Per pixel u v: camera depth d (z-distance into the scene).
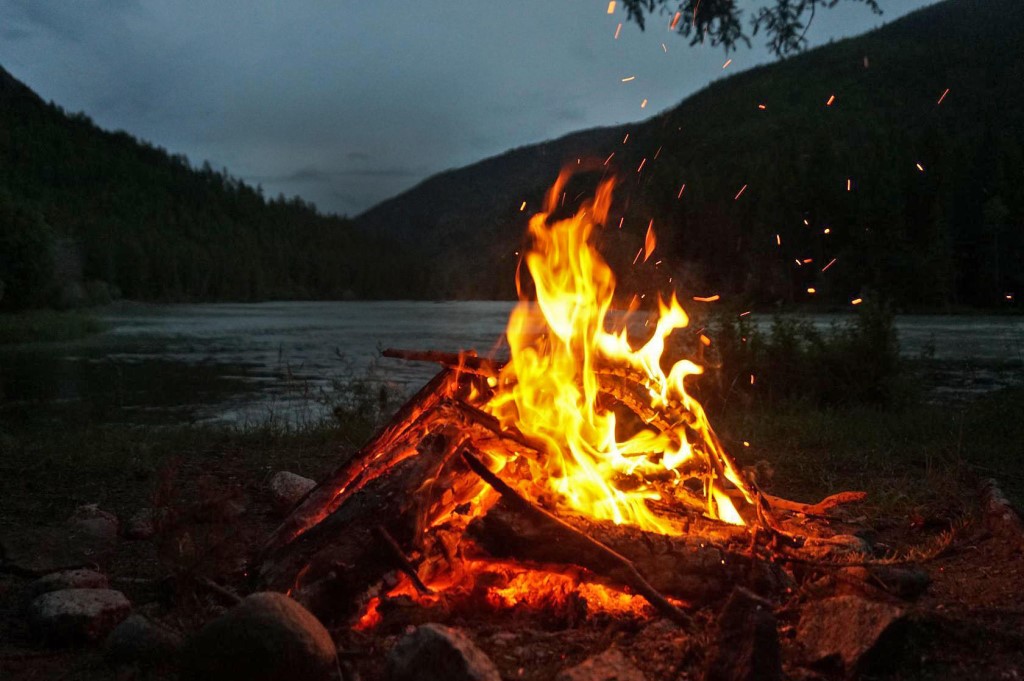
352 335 33.91
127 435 7.21
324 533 3.03
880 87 124.88
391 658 2.33
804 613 2.72
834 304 49.25
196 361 21.19
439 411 3.66
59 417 10.74
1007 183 55.59
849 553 3.23
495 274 109.44
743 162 85.06
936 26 149.38
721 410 8.40
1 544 3.94
